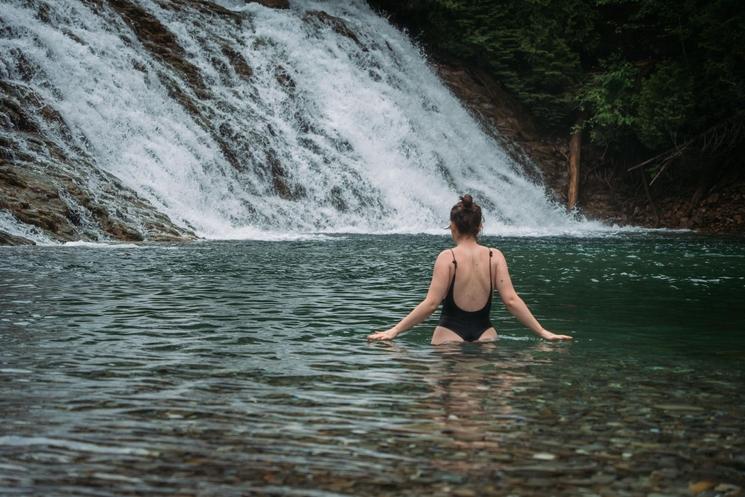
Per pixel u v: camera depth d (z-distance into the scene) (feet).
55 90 57.00
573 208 86.94
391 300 25.36
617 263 39.73
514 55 95.20
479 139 88.28
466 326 18.53
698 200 83.71
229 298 25.11
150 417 11.59
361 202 69.82
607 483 9.14
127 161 56.80
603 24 94.07
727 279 32.83
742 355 16.88
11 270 30.60
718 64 79.46
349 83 79.66
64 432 10.78
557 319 22.18
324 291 27.32
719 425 11.34
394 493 8.79
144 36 69.46
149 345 17.33
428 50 95.91
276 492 8.81
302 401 12.59
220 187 61.77
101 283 27.68
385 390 13.33
